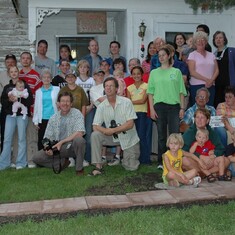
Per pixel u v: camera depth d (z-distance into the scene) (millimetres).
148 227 4000
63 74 7949
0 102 7426
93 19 10578
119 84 7281
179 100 6672
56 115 6762
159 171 6641
